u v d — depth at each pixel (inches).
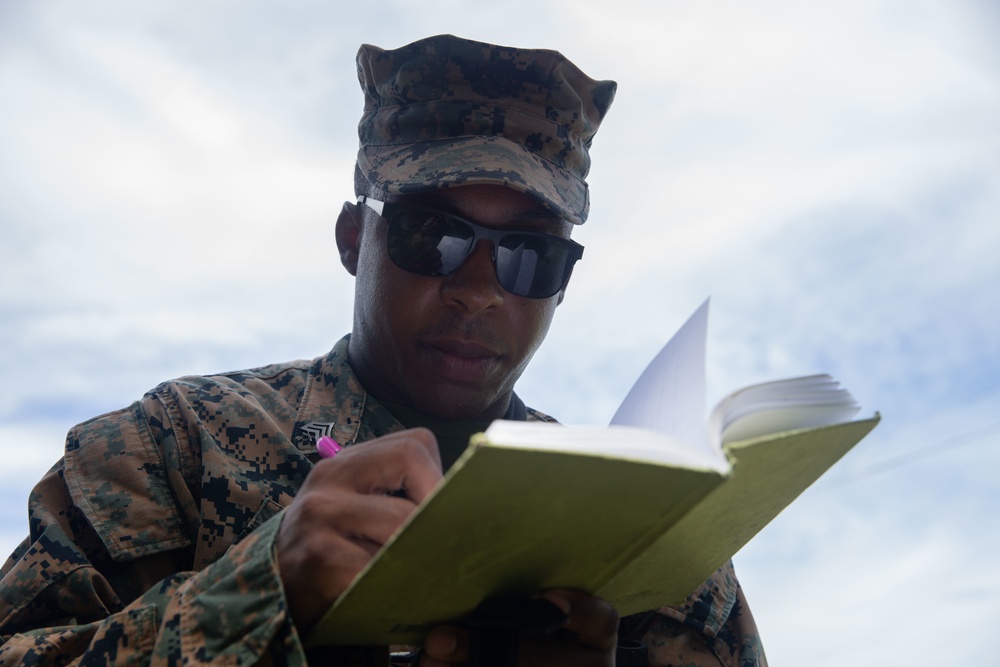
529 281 75.5
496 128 78.1
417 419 79.5
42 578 63.4
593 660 49.0
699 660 76.9
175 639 47.1
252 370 84.5
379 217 77.0
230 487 70.7
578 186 81.4
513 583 45.2
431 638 47.4
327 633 47.3
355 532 46.5
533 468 35.0
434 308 74.4
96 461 70.7
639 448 36.0
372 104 84.3
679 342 51.2
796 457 46.3
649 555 46.8
